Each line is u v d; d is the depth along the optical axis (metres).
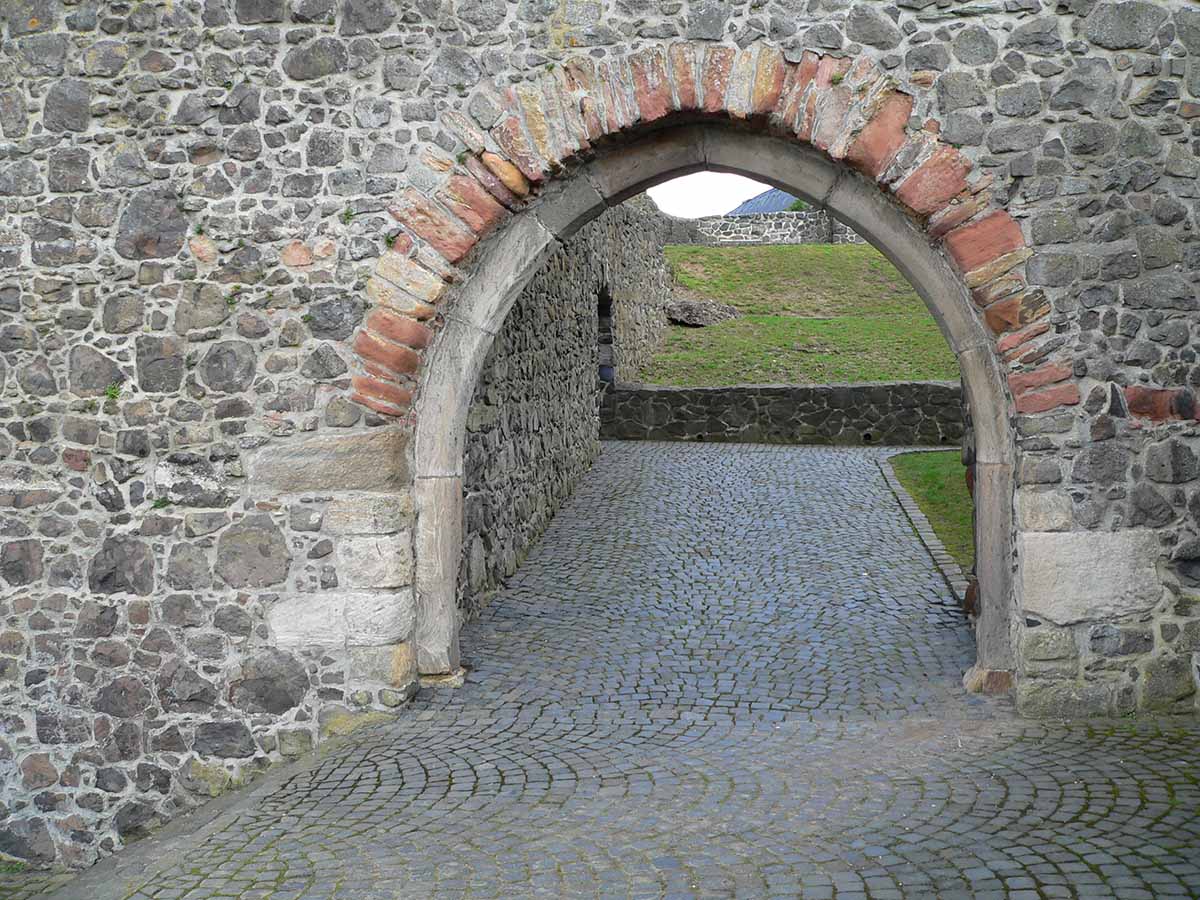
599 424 13.77
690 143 5.48
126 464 5.65
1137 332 5.07
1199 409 5.07
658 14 5.21
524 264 5.64
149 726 5.65
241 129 5.53
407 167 5.44
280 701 5.58
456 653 6.03
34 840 5.73
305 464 5.55
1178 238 5.05
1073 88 5.05
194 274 5.59
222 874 4.00
